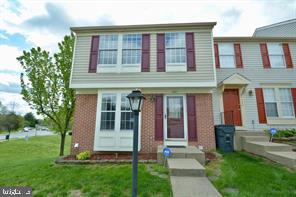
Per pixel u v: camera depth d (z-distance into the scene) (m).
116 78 7.73
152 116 7.52
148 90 7.78
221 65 10.27
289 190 3.56
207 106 7.50
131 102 3.30
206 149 7.09
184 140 7.23
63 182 4.30
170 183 3.94
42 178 4.65
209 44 7.76
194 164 4.69
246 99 9.80
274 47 10.55
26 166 6.23
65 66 10.12
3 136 33.41
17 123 39.72
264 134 7.57
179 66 7.66
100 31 8.23
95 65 7.91
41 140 24.88
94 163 5.85
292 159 4.76
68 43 10.28
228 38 10.39
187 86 7.45
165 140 7.27
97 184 4.10
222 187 3.79
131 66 7.81
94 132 7.48
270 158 5.67
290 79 10.09
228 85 9.48
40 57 9.87
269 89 10.08
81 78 7.82
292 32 12.23
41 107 9.72
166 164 5.32
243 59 10.34
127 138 7.20
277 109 9.76
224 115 9.48
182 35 7.98
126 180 4.25
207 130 7.27
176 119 7.59
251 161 5.67
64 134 10.28
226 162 5.62
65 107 10.09
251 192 3.48
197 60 7.67
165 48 7.91
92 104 7.81
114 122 7.39
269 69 10.22
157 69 7.71
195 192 3.24
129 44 8.08
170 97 7.83
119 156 6.77
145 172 4.77
